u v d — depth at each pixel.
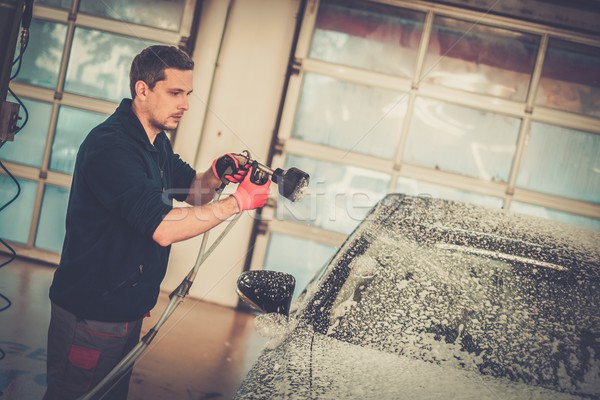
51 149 4.31
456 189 4.23
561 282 1.92
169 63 1.90
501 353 1.69
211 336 3.60
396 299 1.85
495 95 4.17
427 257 1.99
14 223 4.36
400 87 4.19
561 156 4.18
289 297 1.91
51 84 4.30
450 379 1.57
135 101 1.98
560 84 4.14
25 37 2.28
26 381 2.58
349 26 4.19
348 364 1.56
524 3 4.04
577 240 2.16
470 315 1.80
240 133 4.19
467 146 4.21
